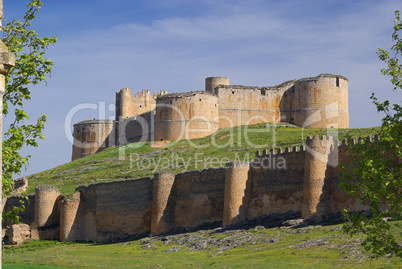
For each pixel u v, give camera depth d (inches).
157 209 3248.0
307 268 1819.6
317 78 5236.2
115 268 2178.9
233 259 2177.7
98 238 3590.1
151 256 2513.5
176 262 2241.6
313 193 2637.8
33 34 1595.7
